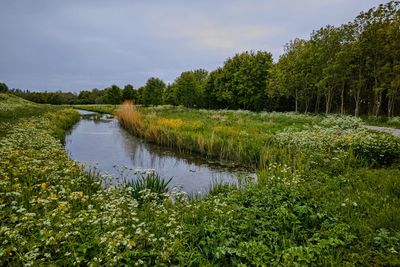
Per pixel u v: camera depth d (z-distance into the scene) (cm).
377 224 450
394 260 344
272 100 4494
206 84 5412
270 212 486
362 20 2841
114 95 6862
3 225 381
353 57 2884
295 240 414
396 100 3325
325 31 3145
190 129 1752
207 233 416
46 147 894
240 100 4506
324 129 1407
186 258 353
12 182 548
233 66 4794
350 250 381
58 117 2384
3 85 5819
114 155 1385
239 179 817
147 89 5853
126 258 331
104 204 476
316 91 3684
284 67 3431
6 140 870
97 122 3072
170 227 425
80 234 363
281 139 1246
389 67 2555
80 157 1314
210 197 643
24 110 2395
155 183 746
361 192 608
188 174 1059
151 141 1750
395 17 2628
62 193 501
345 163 891
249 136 1486
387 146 941
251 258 356
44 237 342
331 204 529
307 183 664
